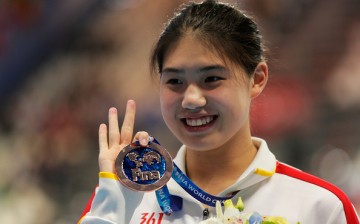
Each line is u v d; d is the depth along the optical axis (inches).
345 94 992.2
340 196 305.6
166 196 312.2
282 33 1121.4
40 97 1261.1
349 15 1141.1
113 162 313.6
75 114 1165.1
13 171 1109.1
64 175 1091.3
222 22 299.1
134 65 1194.6
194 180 321.1
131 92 1129.4
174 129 302.7
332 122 956.6
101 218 303.1
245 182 305.9
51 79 1293.1
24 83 1352.1
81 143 1125.1
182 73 293.6
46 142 1137.4
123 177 306.3
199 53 291.1
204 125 295.9
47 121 1172.5
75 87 1215.6
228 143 313.6
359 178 853.2
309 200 303.1
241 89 298.0
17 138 1184.2
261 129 922.1
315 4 1182.3
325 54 1067.3
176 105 297.4
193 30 295.6
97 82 1205.7
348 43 1083.3
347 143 926.4
